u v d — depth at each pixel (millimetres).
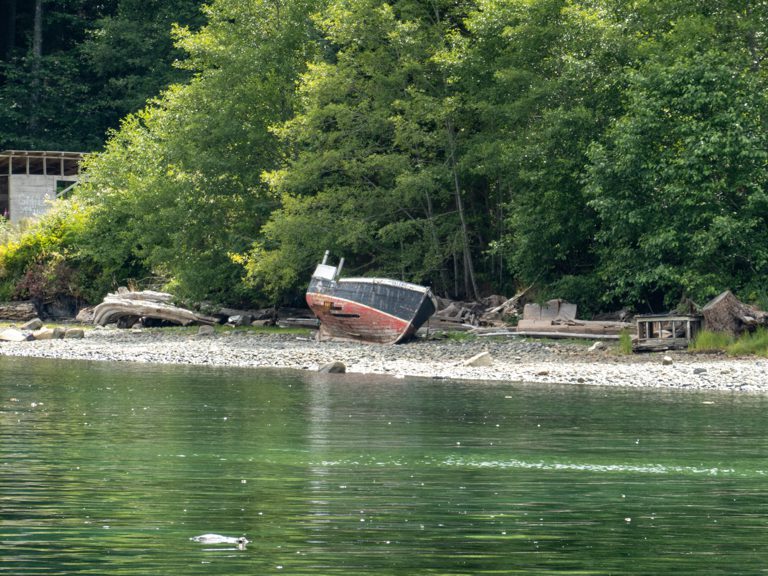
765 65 56312
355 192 66125
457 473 19984
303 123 65625
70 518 15852
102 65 117188
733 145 49906
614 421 27812
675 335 49344
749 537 15055
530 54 61125
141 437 24469
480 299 66062
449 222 66625
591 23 57219
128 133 84562
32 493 17719
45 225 84188
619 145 52188
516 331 57656
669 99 51812
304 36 72688
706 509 16922
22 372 42531
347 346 57000
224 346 57406
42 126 120688
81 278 82000
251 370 44938
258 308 74812
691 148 50500
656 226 51875
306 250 65750
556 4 59469
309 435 25047
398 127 63938
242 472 19922
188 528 15281
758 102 51188
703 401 32906
